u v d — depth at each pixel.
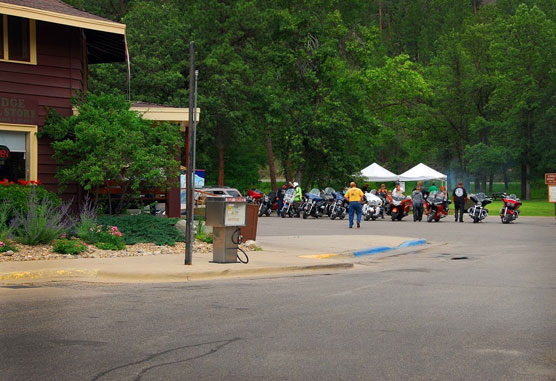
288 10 57.06
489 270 14.26
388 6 137.50
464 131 94.38
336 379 5.75
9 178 18.09
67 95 18.95
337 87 56.00
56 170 18.67
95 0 64.50
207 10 56.78
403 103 80.75
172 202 20.09
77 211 18.89
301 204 40.03
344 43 59.56
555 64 89.19
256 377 5.79
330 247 18.80
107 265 13.08
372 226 30.58
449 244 21.52
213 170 67.44
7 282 11.47
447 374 5.91
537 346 7.01
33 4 17.97
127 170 17.75
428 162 101.44
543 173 91.12
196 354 6.59
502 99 88.69
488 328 7.93
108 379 5.69
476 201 35.31
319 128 53.38
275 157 69.19
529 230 28.31
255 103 54.97
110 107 18.88
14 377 5.71
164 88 52.19
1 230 15.10
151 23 55.06
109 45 22.09
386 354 6.64
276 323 8.16
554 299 10.16
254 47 58.41
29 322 8.07
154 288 11.14
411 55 129.12
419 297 10.33
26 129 18.22
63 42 18.95
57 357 6.41
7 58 18.00
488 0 130.88
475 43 93.88
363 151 81.44
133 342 7.07
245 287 11.39
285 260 15.20
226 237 14.21
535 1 105.06
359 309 9.20
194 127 13.83
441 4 127.38
